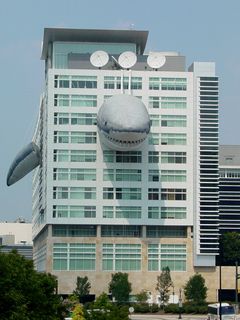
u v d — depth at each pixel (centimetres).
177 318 19162
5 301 8712
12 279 9069
